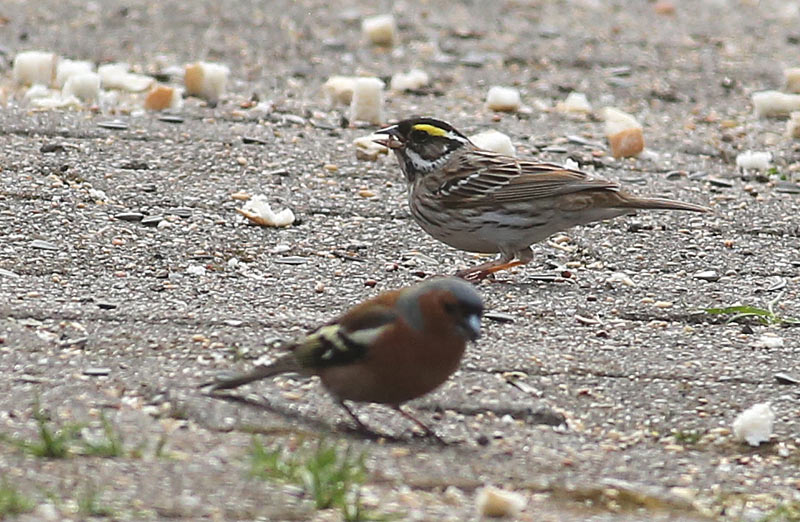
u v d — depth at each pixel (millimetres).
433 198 13062
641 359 10781
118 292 11586
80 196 13922
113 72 18094
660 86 20281
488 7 24656
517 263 12977
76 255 12422
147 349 10164
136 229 13227
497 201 12758
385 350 8461
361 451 8570
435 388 8672
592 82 20359
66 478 7625
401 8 24125
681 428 9586
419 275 12781
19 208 13422
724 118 18891
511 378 10156
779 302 12414
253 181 14930
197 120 16953
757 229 14508
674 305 12180
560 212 12750
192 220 13602
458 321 8352
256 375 8938
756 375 10570
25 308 10844
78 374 9555
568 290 12539
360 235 13703
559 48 22078
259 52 20734
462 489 8102
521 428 9352
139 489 7535
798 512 8250
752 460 9172
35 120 16234
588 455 8969
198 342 10391
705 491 8562
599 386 10180
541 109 18844
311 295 11961
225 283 12102
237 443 8500
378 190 15039
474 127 17688
